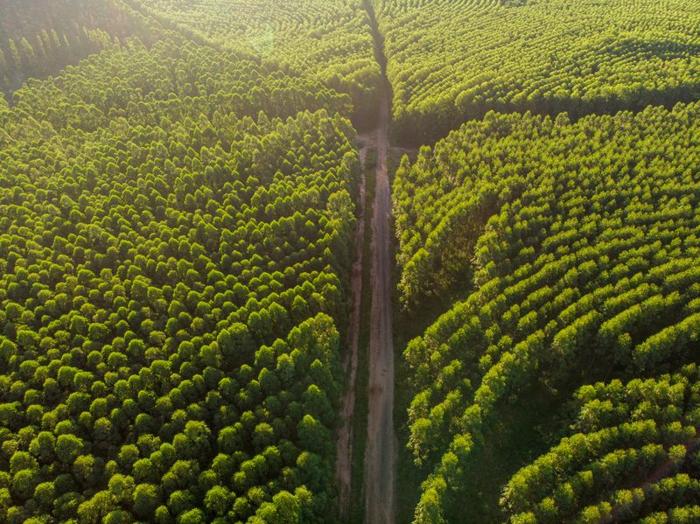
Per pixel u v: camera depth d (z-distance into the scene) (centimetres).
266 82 14688
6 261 8956
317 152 12131
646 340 7269
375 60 16812
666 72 14000
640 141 11269
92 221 9838
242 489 6206
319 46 17488
